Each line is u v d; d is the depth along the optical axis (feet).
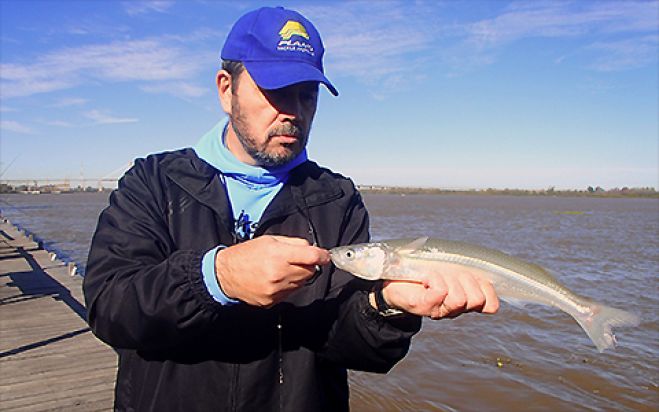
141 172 3.65
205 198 3.56
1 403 8.17
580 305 5.03
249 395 3.35
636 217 98.99
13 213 88.79
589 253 36.96
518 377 13.24
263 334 3.40
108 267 3.23
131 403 3.42
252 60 3.46
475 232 54.54
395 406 11.74
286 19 3.56
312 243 3.71
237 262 2.85
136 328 3.02
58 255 34.14
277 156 3.59
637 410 11.60
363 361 3.52
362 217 4.09
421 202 209.46
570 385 12.92
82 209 106.11
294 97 3.52
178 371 3.34
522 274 4.92
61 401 8.29
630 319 4.99
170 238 3.48
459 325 17.88
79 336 11.63
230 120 3.71
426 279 3.26
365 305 3.36
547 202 237.04
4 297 15.72
